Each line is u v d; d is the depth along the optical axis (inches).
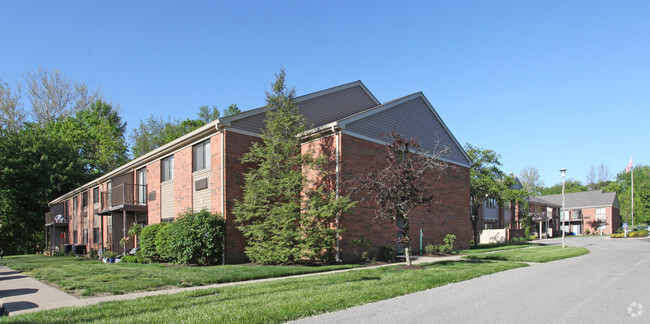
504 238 1389.0
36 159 1558.8
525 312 252.4
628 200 2554.1
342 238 617.6
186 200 739.4
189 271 481.4
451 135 930.1
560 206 2426.2
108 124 2010.3
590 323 224.8
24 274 513.3
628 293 321.1
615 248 1034.7
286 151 601.3
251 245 633.6
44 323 230.1
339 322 228.4
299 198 596.1
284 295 302.7
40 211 1553.9
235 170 640.4
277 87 609.9
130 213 984.3
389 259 666.2
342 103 805.2
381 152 722.2
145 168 932.6
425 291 336.8
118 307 270.4
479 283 384.8
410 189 521.7
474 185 1104.2
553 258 677.3
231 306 264.4
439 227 853.2
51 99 1927.9
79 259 902.4
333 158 643.5
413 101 829.2
